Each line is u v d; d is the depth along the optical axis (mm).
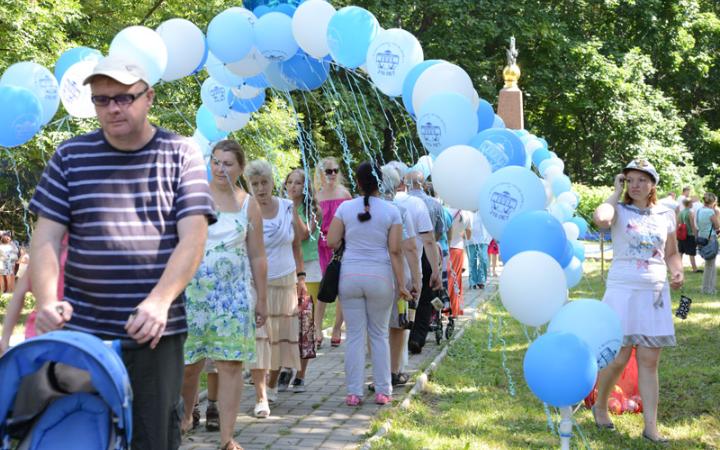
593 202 26781
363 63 5672
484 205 4582
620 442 5766
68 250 3207
